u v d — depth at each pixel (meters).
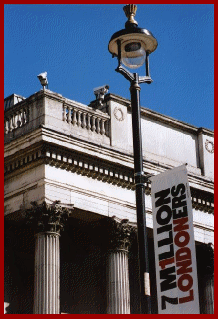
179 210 23.59
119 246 40.22
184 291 22.73
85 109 40.69
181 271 23.00
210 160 47.59
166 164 44.59
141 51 24.41
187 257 23.05
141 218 22.55
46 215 36.97
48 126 38.00
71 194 38.47
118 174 40.84
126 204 41.12
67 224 40.56
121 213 40.69
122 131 42.38
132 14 24.95
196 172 46.62
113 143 41.53
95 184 39.94
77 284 41.50
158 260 23.58
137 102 23.95
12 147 38.81
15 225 40.31
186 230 23.33
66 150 38.28
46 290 35.91
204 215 46.25
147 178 23.08
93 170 39.62
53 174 38.00
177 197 23.78
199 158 47.34
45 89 38.97
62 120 39.25
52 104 39.06
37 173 38.03
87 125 40.66
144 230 22.41
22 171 39.00
